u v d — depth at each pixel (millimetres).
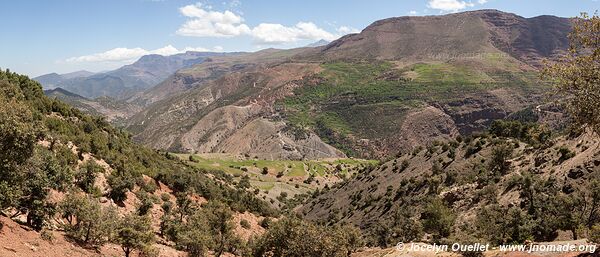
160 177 80938
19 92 73312
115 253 36594
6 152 27594
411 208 98188
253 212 98562
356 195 140750
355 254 64625
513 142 105125
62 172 40156
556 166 77750
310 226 39125
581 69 23688
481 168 98750
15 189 29234
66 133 68625
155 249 38375
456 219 80438
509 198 75688
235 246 58250
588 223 52344
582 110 23438
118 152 81312
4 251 24484
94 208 37375
